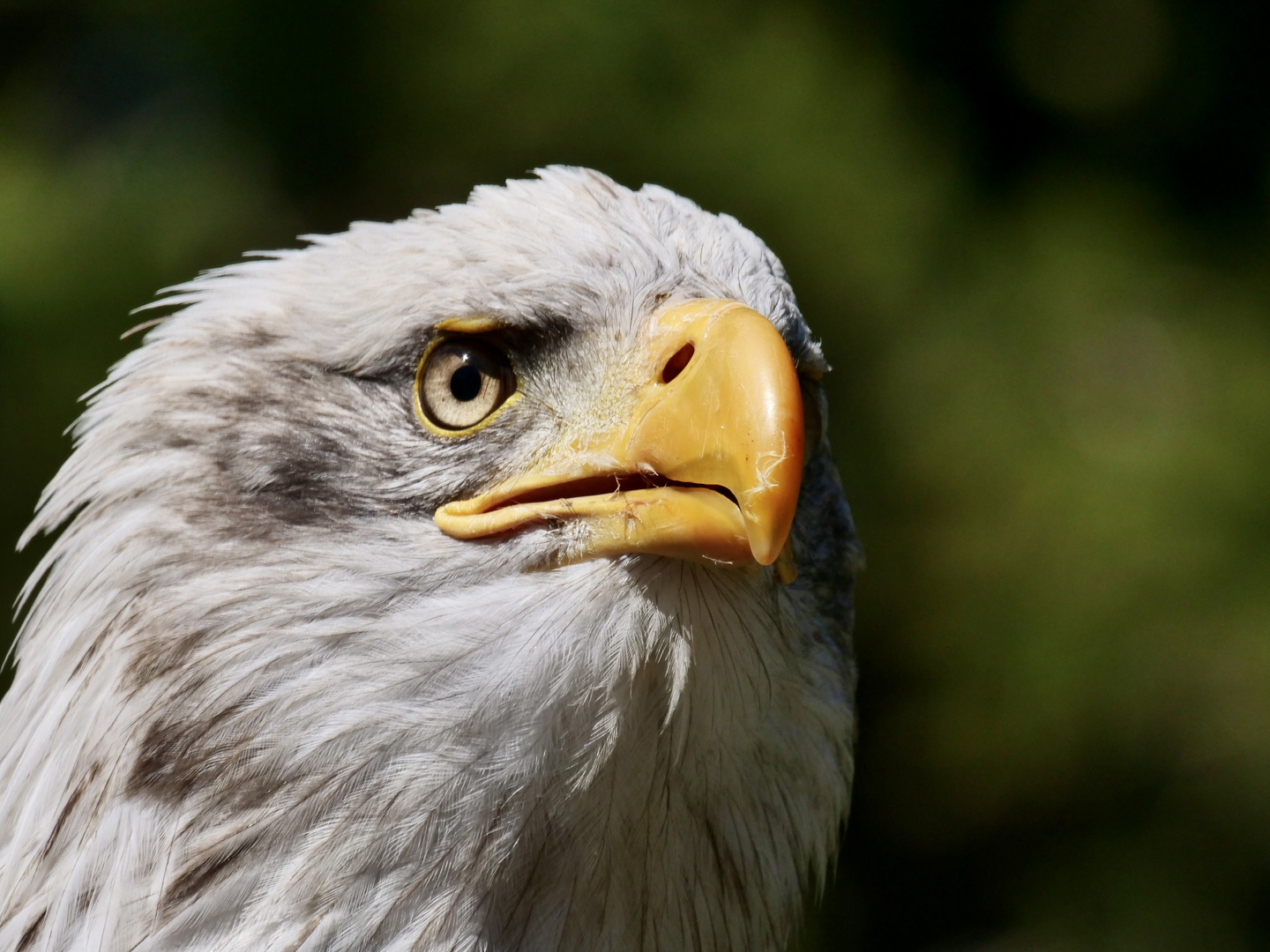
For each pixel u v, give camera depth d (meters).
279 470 2.59
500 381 2.59
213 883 2.57
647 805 2.59
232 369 2.60
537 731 2.57
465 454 2.59
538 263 2.59
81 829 2.58
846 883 4.02
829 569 2.62
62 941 2.57
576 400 2.58
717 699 2.59
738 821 2.60
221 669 2.57
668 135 3.61
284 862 2.57
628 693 2.58
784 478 2.56
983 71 4.11
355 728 2.57
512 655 2.57
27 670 2.61
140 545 2.59
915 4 3.99
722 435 2.57
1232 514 3.59
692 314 2.58
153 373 2.60
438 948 2.57
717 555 2.57
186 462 2.59
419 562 2.58
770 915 2.61
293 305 2.60
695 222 2.61
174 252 3.58
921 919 4.01
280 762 2.57
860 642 3.78
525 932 2.58
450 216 2.61
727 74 3.67
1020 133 4.16
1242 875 3.79
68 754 2.59
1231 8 4.23
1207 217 4.09
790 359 2.57
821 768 2.61
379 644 2.57
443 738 2.57
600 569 2.58
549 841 2.58
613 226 2.60
